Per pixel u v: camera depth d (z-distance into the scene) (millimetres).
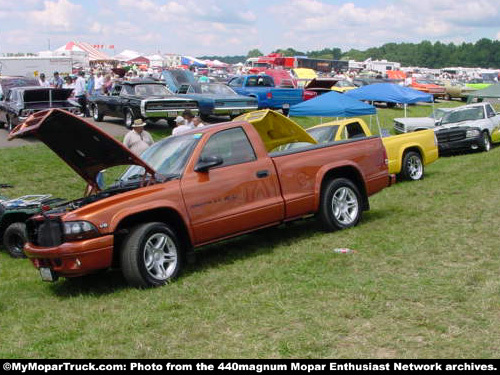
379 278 6211
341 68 73500
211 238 7219
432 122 22109
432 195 11625
